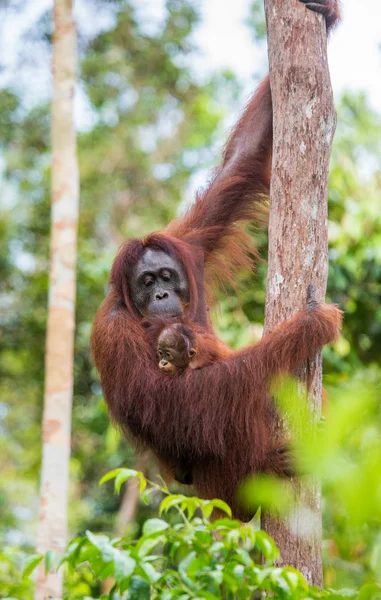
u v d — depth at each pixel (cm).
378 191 1118
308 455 223
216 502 441
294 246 534
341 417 221
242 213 739
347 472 211
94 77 1973
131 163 2011
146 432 614
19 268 1666
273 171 551
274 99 557
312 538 511
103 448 1447
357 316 1097
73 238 1096
